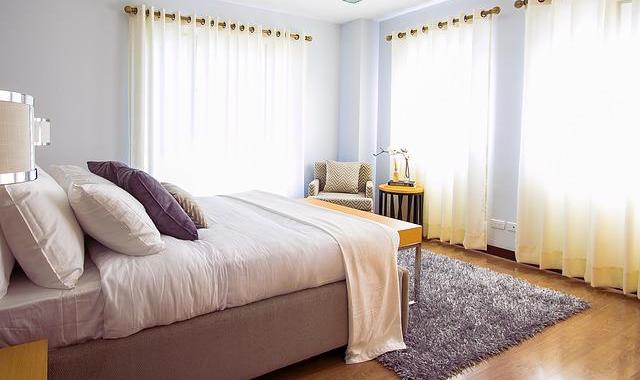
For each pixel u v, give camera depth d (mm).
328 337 2002
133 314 1454
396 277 2205
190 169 4305
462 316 2572
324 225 2262
